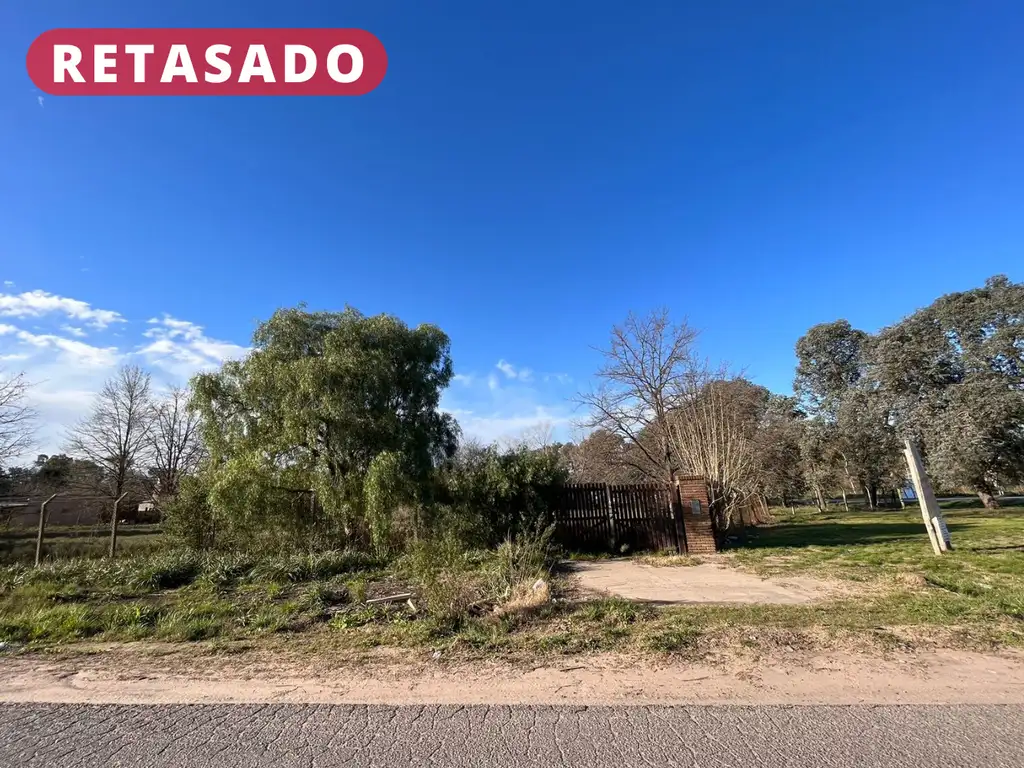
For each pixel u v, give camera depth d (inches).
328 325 645.9
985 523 745.6
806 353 1736.0
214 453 584.4
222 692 174.1
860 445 1412.4
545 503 557.6
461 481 583.2
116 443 1152.2
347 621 268.7
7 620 273.3
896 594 294.2
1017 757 121.3
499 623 246.7
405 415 634.8
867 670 177.6
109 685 182.4
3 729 146.8
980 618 231.9
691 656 196.1
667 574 401.4
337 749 132.5
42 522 535.2
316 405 559.8
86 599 350.0
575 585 359.9
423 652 211.9
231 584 399.2
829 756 123.4
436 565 368.2
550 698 162.9
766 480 1028.5
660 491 553.9
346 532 565.3
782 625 234.5
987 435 1078.4
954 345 1235.9
